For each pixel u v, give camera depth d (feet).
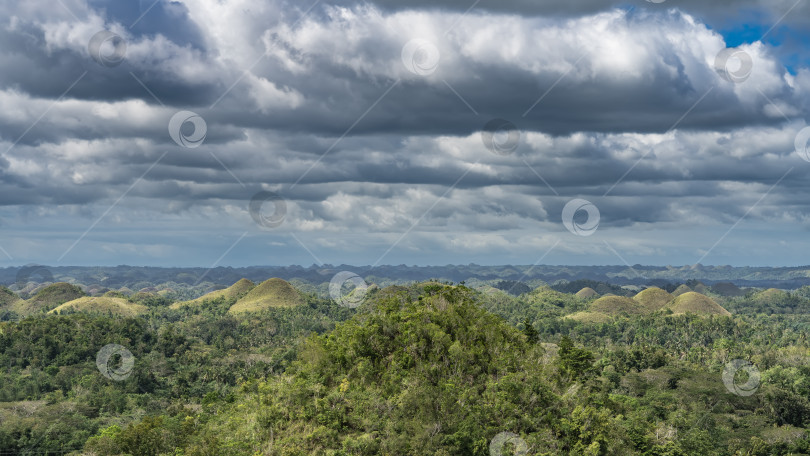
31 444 244.63
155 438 162.91
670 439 172.04
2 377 353.51
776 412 255.50
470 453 130.72
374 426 136.15
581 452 133.59
